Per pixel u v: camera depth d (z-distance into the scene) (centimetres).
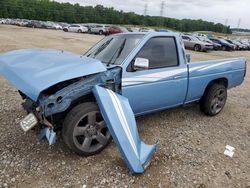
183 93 458
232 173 338
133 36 429
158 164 346
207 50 2452
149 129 451
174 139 420
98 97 323
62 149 371
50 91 338
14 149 363
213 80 515
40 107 320
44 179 306
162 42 426
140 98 397
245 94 771
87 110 336
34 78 307
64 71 312
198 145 406
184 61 452
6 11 8119
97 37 3147
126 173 323
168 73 424
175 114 531
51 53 399
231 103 652
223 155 381
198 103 562
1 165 326
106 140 364
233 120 527
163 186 304
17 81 314
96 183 303
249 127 496
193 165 349
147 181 311
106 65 385
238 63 562
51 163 337
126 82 375
